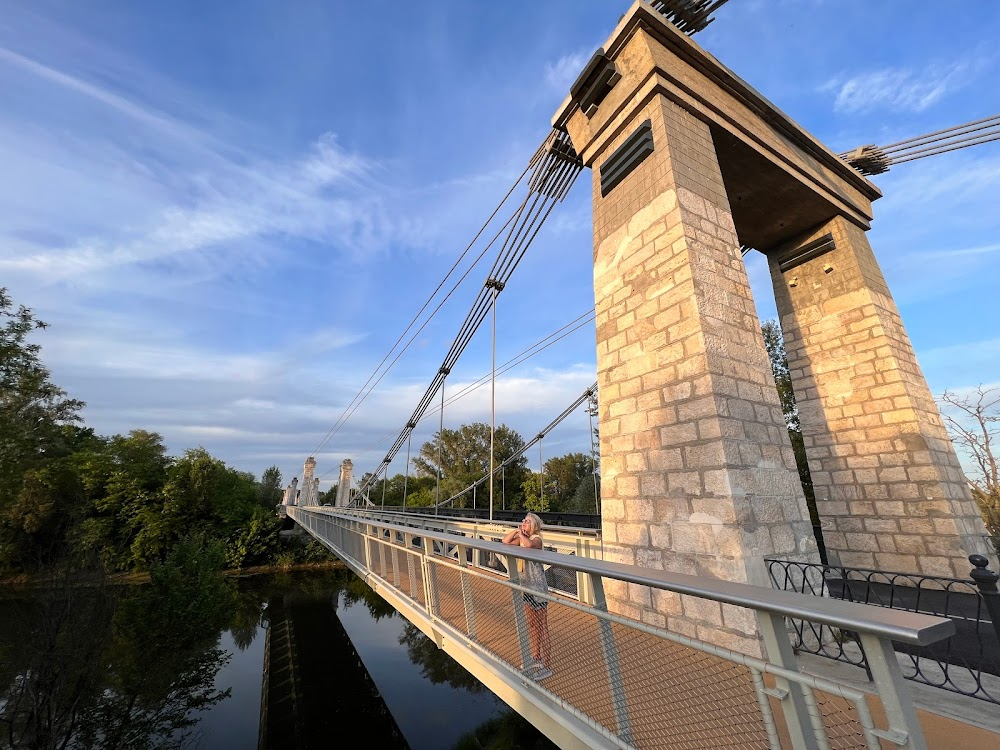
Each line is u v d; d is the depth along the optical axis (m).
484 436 34.28
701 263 4.35
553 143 7.89
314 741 10.78
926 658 3.34
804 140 6.77
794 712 1.32
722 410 3.76
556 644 2.77
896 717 1.07
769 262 7.89
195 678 13.52
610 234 5.47
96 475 29.30
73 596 10.46
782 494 3.81
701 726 1.85
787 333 7.44
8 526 19.06
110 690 11.34
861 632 1.14
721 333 4.12
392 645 17.59
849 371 6.59
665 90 5.14
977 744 2.19
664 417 4.19
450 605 4.39
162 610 13.49
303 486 40.94
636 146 5.17
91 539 18.61
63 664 9.52
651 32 5.47
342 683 14.02
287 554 32.97
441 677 14.45
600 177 5.90
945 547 5.34
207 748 10.77
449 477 33.53
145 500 29.62
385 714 12.00
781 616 1.36
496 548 2.95
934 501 5.52
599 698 2.38
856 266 6.73
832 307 6.92
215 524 32.28
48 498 20.08
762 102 6.16
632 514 4.34
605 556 4.59
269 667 15.45
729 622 3.30
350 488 37.94
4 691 9.23
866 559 5.98
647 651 2.18
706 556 3.55
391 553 6.15
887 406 6.12
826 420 6.73
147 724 11.23
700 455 3.77
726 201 5.04
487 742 10.52
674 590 1.63
